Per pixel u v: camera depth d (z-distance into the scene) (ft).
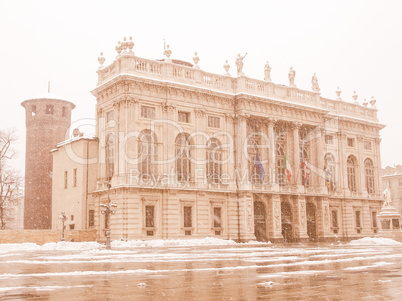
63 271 61.36
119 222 150.30
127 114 156.04
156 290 43.68
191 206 164.96
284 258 83.56
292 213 191.11
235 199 175.63
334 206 212.84
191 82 171.22
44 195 227.40
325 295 39.83
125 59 159.33
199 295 40.52
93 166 173.99
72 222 175.63
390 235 171.83
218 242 156.66
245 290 43.24
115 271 60.18
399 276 53.36
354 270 60.29
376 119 242.37
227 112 180.55
